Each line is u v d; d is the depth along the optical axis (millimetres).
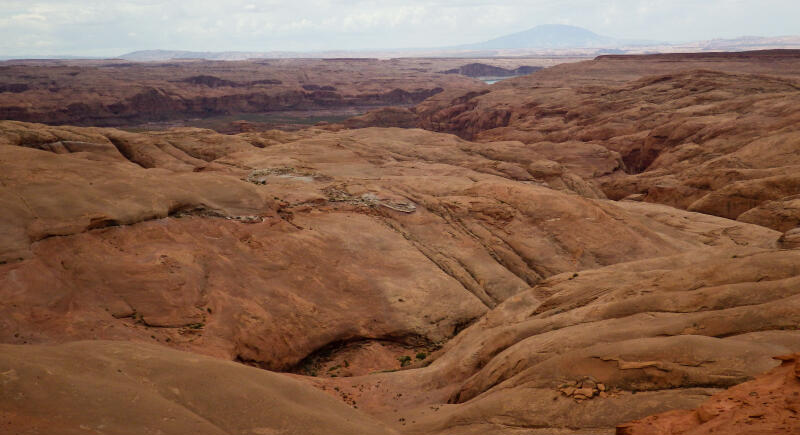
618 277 26031
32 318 23125
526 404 15984
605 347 16359
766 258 20312
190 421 12914
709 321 16703
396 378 24844
